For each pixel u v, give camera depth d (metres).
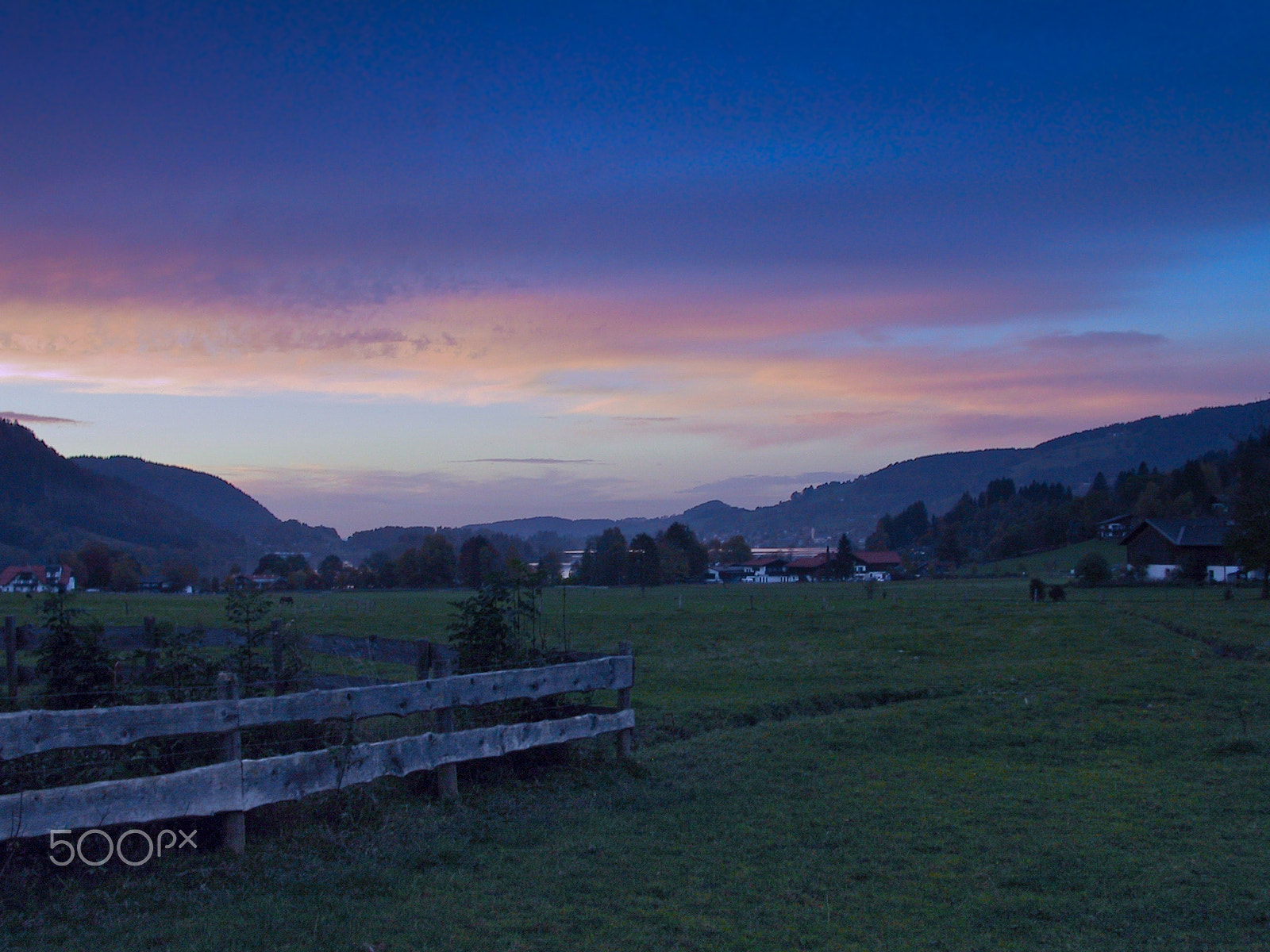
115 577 132.62
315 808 9.12
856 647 31.92
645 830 9.32
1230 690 19.47
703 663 27.39
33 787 7.71
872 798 10.84
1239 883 7.77
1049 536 177.12
